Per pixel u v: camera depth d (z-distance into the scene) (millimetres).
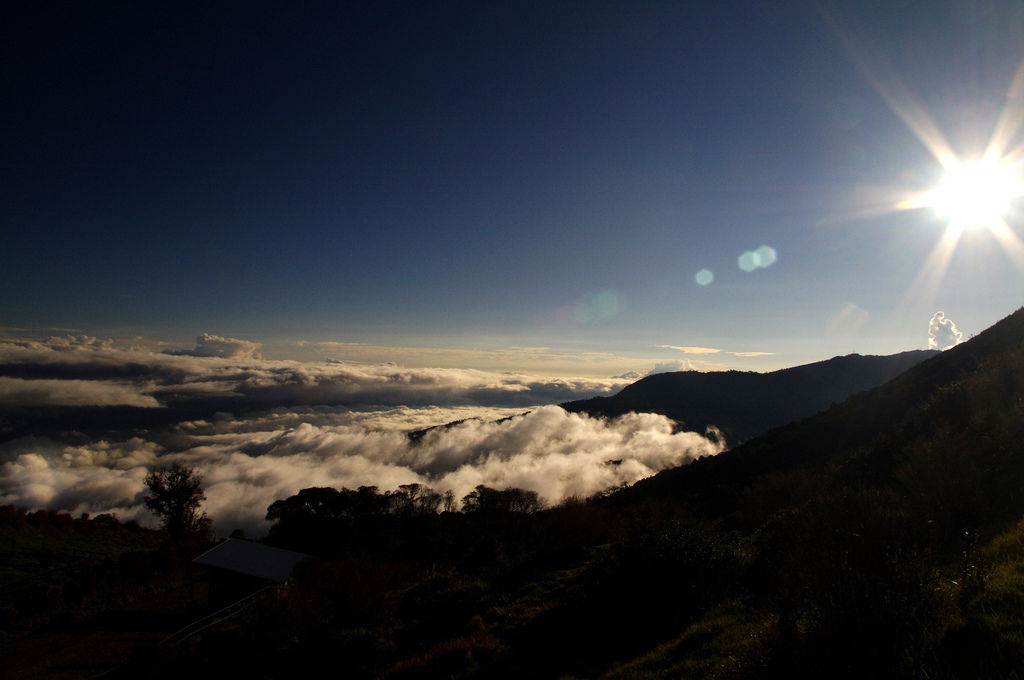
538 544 26906
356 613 17266
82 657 20016
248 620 17328
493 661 11758
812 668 5480
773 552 11039
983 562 6383
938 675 4617
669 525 13469
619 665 9133
